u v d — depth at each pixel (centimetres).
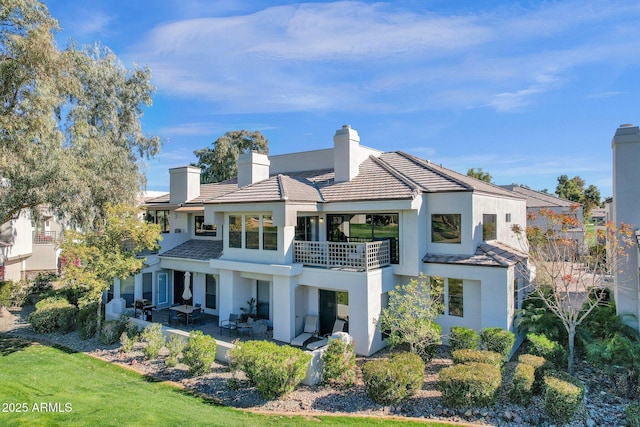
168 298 2684
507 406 1160
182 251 2580
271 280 2050
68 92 2069
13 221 3091
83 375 1408
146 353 1590
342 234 2122
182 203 2848
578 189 7519
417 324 1476
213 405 1180
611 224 1441
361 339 1702
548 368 1258
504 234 2392
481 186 2200
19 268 3438
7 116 1756
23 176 1830
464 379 1130
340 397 1251
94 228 2511
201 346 1430
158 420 1010
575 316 1418
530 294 2012
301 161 2875
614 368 1291
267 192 2014
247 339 1947
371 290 1716
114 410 1062
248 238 2105
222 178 5806
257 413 1125
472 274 1738
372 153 2561
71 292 2552
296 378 1244
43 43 1795
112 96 3142
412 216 1858
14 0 1742
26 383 1279
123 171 2788
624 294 1655
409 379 1189
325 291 2009
